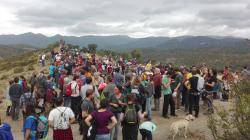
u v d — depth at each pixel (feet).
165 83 55.06
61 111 31.17
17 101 56.85
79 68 69.51
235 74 70.08
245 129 33.50
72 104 50.75
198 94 54.29
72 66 104.94
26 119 30.63
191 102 54.60
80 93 48.62
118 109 38.52
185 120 44.88
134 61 134.41
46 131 31.24
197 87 54.03
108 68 107.55
